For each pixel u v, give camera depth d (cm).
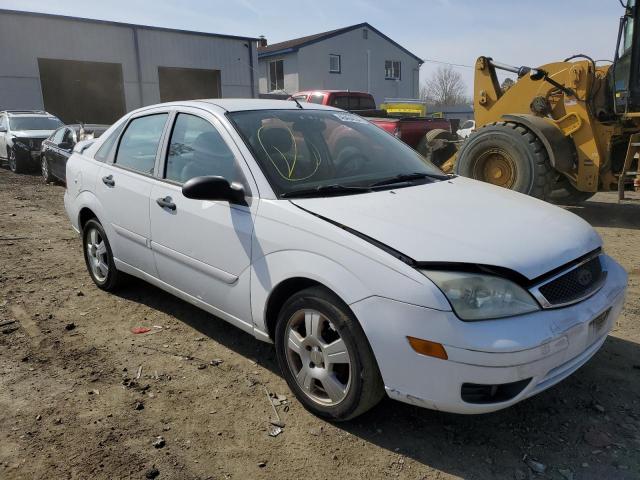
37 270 566
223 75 2748
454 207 308
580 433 287
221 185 313
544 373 249
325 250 277
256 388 332
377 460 268
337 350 279
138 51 2466
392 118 1095
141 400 320
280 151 341
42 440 283
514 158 775
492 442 281
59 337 404
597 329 280
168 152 391
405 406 312
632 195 1045
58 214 891
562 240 285
